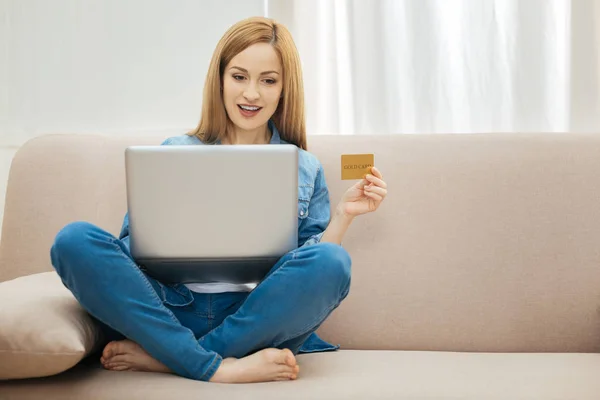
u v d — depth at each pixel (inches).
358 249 67.4
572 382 49.9
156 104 87.0
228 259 51.6
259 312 51.4
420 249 67.1
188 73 86.7
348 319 66.2
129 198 51.1
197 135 68.6
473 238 67.0
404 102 84.3
